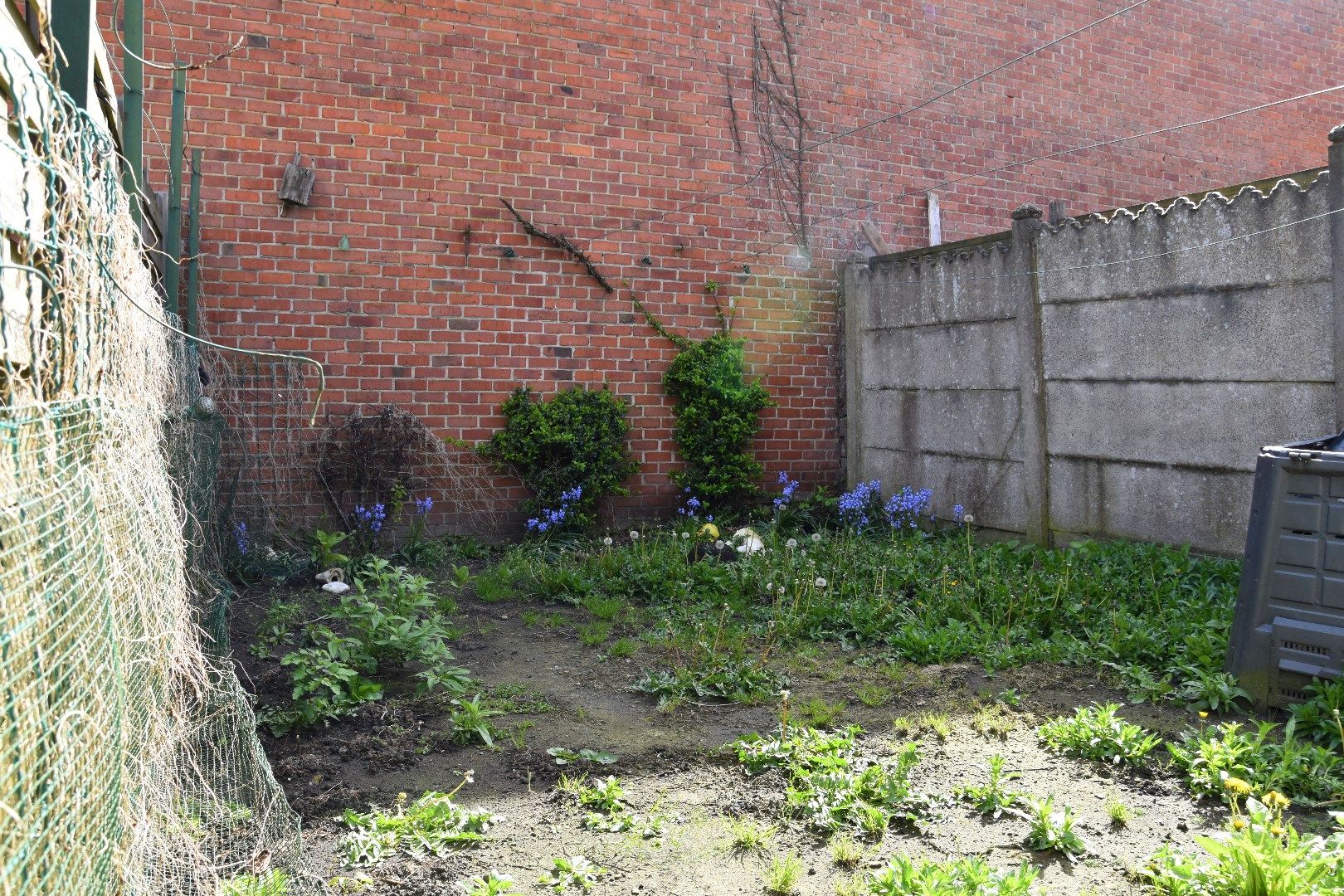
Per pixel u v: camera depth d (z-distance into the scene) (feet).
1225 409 21.29
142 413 9.36
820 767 12.50
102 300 7.48
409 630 16.25
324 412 25.73
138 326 9.33
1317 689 13.26
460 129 26.89
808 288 31.65
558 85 27.96
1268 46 40.40
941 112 33.68
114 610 7.06
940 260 28.37
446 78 26.68
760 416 31.07
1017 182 35.19
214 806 10.73
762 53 30.71
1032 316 25.59
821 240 31.83
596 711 15.12
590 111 28.37
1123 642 16.69
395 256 26.30
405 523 26.45
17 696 4.55
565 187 28.14
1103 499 24.07
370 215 26.03
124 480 7.96
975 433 27.50
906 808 11.45
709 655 17.22
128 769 7.41
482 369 27.35
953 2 33.81
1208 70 39.04
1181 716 14.32
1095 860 10.19
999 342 26.63
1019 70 35.14
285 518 25.29
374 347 26.16
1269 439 20.43
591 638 18.75
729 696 15.66
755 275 30.81
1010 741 13.65
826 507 30.53
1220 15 39.24
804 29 31.35
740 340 30.30
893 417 30.42
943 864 10.10
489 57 27.14
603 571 23.25
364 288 26.03
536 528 27.30
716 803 11.79
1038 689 15.79
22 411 5.05
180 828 9.32
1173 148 38.40
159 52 24.00
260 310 25.08
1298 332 19.81
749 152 30.63
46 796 4.82
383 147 26.11
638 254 29.14
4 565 4.49
